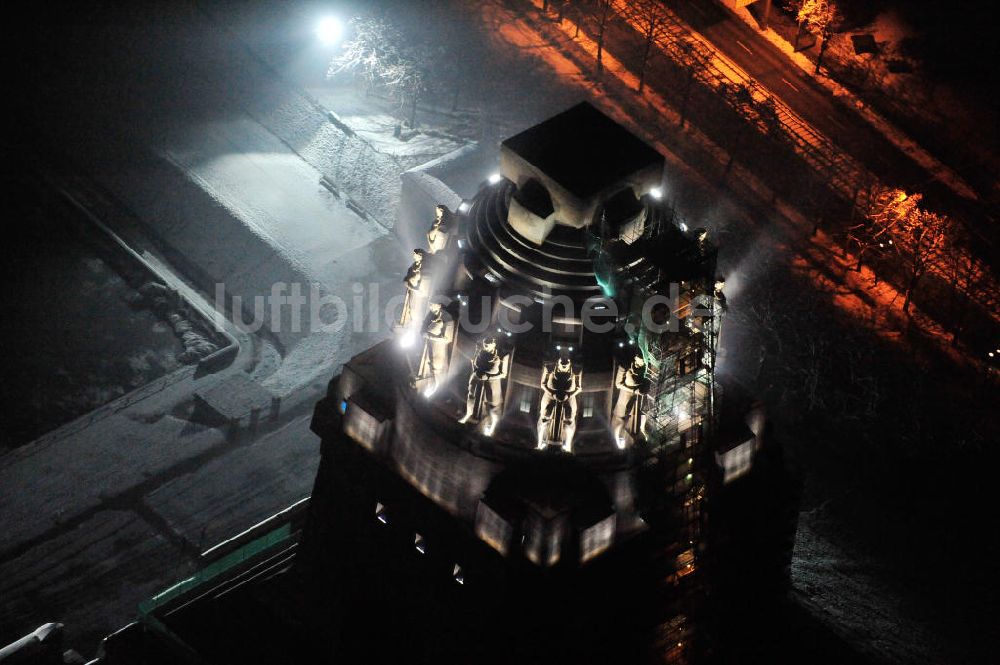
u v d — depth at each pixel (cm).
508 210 5384
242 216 10856
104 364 9800
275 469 8706
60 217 10875
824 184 11038
